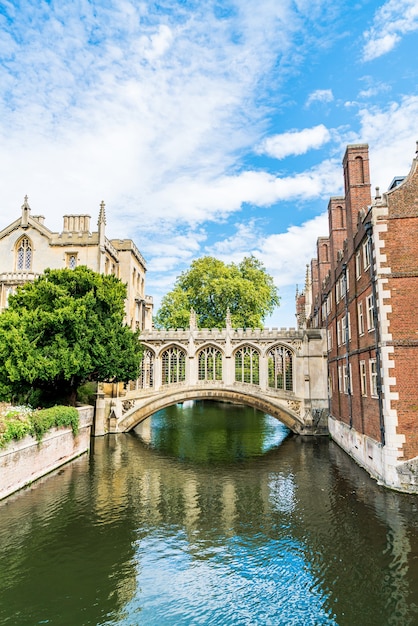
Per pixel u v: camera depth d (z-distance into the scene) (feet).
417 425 59.26
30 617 33.32
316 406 117.19
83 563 41.88
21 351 77.77
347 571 39.04
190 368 122.42
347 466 78.74
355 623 31.71
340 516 52.26
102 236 124.06
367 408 71.36
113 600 35.58
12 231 126.21
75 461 85.71
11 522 51.88
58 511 55.88
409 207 63.36
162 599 35.70
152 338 124.47
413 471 58.34
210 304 175.94
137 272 158.30
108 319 93.09
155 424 148.87
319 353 118.62
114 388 123.34
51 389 92.94
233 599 35.50
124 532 49.37
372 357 67.10
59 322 82.43
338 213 103.96
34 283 92.99
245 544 45.83
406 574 37.96
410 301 61.46
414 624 31.30
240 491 65.51
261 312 179.11
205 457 91.09
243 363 122.62
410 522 48.80
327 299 115.14
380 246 63.26
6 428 59.88
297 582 37.68
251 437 118.93
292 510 55.93
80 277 91.81
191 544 46.14
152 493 64.54
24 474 65.41
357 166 81.35
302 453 93.04
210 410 198.90
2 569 40.65
